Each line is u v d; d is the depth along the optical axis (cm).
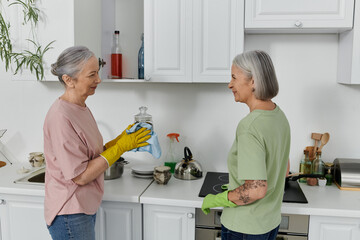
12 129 274
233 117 247
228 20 209
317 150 237
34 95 268
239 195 149
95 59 173
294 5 203
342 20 201
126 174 244
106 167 177
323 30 218
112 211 207
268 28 208
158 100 253
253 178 144
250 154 145
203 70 214
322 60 234
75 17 209
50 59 217
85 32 220
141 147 191
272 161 151
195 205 196
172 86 251
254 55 150
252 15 207
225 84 245
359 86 233
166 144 256
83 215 176
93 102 261
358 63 203
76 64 167
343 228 189
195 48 213
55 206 174
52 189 175
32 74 222
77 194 174
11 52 220
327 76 235
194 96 249
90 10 224
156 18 215
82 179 171
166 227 203
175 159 255
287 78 238
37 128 271
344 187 215
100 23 236
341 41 225
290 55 236
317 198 202
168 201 198
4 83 270
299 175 219
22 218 215
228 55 211
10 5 218
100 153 188
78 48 170
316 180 223
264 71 148
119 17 253
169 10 213
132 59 254
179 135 252
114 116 259
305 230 194
